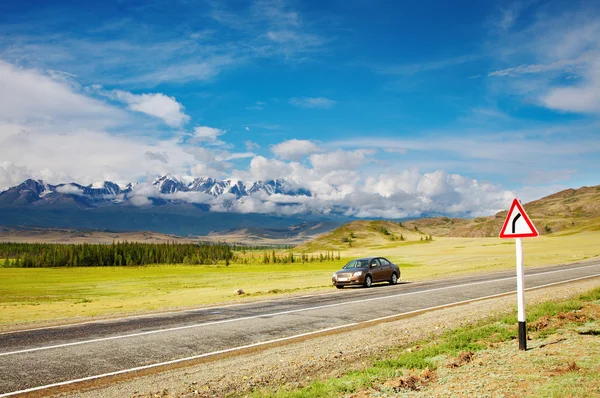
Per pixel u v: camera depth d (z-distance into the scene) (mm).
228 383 7379
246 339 10805
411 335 10812
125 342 10531
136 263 180750
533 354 8016
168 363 8625
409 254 139250
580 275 26125
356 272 25875
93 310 20109
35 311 21125
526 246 111812
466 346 9266
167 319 14211
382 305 16484
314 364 8461
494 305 14680
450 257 98562
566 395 5652
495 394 6016
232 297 24812
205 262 180375
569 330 9883
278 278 63656
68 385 7297
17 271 145750
